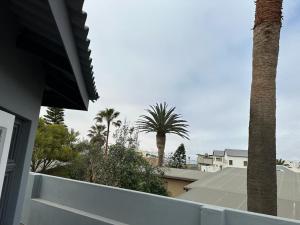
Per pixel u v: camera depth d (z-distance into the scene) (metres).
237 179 15.42
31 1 2.35
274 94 5.48
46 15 2.46
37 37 3.39
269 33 5.62
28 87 3.97
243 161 67.00
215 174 17.94
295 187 13.77
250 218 3.46
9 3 2.90
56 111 46.66
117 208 4.77
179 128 28.89
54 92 5.70
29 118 4.11
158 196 4.34
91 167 13.95
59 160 32.12
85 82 4.30
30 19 2.89
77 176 16.45
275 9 5.68
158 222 4.27
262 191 5.09
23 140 4.17
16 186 4.07
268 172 5.15
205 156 69.50
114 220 4.75
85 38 2.79
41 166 32.25
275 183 5.16
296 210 9.15
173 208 4.13
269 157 5.21
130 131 13.04
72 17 2.46
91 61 3.43
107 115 43.03
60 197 5.69
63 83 5.08
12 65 3.37
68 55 2.82
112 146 12.19
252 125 5.45
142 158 12.23
